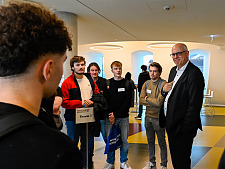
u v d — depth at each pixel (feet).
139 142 15.76
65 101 9.39
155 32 21.45
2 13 1.49
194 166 11.52
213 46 35.42
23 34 1.45
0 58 1.43
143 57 44.06
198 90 7.59
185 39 25.86
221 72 35.35
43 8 1.71
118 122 10.56
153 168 10.93
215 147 14.64
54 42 1.60
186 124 7.64
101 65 46.65
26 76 1.53
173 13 14.58
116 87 10.49
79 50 43.14
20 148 1.33
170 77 9.14
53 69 1.68
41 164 1.31
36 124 1.48
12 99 1.51
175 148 8.05
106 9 13.76
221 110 31.07
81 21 17.01
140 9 13.71
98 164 11.73
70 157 1.41
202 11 14.02
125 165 10.84
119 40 26.76
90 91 10.44
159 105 9.95
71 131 10.05
